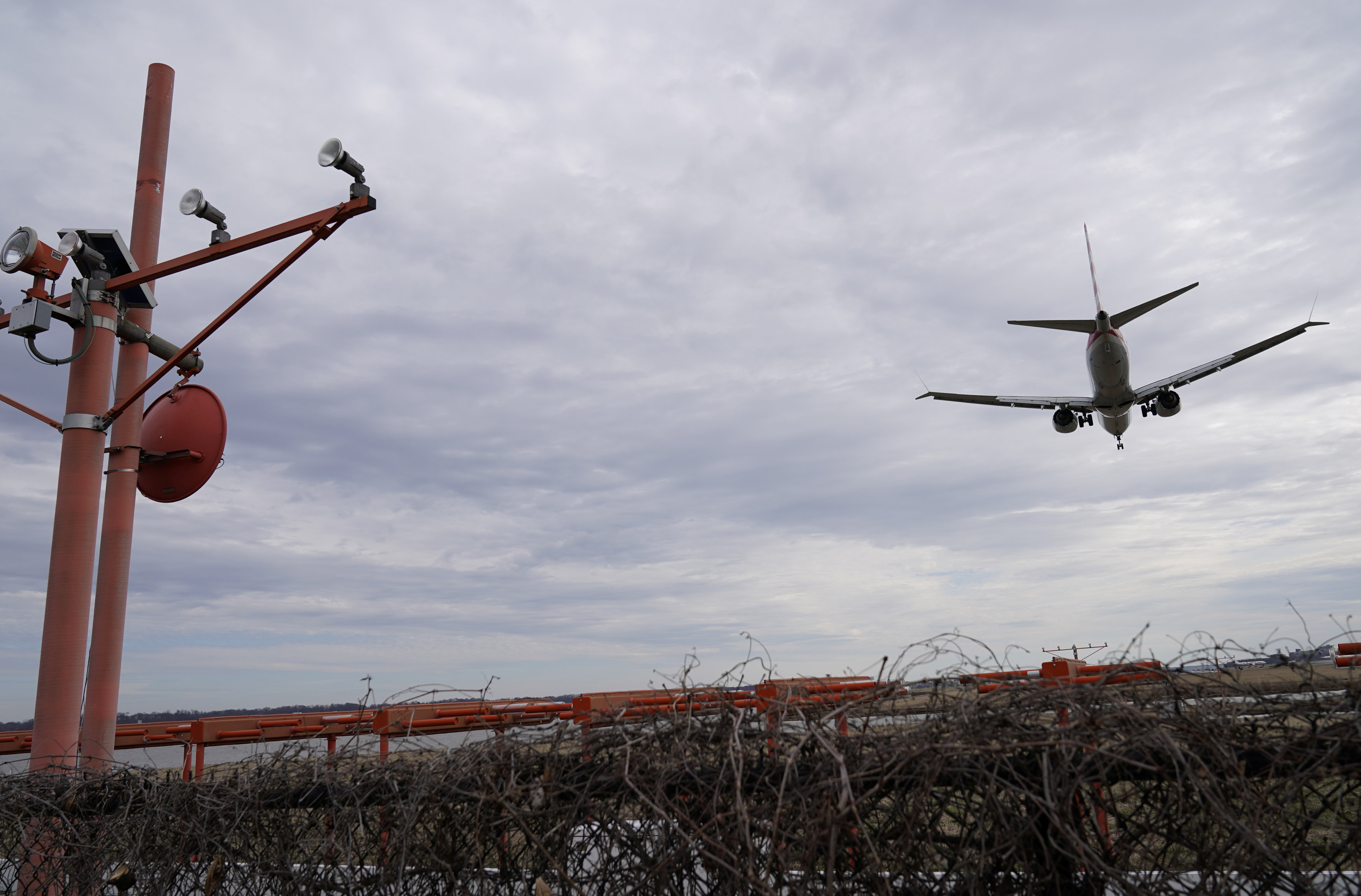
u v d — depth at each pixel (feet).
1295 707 9.47
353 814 11.87
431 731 15.99
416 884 11.57
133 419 37.14
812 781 9.65
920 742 9.49
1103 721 9.50
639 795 10.03
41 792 15.44
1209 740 9.16
